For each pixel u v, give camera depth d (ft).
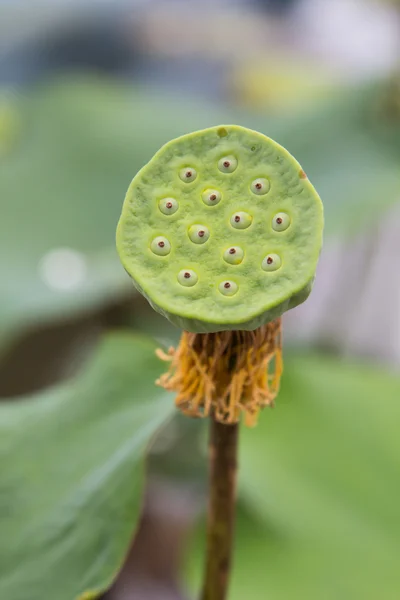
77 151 6.17
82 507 2.28
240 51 8.09
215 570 2.26
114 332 2.52
